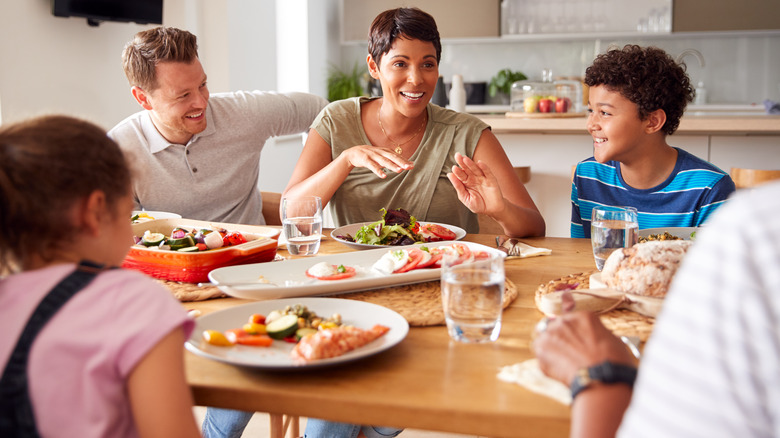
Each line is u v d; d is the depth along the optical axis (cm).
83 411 67
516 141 330
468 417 72
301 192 179
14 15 305
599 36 572
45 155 69
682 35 567
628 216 126
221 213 206
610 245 123
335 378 81
